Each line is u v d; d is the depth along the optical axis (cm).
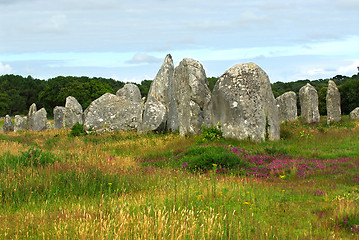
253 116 1959
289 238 655
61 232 623
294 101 4034
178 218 700
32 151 1290
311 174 1308
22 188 954
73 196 925
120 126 2745
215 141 1947
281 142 1953
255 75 2034
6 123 4488
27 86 10600
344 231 711
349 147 1886
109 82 9975
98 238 584
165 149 1902
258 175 1320
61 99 7544
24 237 621
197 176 1238
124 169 1272
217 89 2091
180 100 2402
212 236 625
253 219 746
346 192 1019
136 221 667
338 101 3544
